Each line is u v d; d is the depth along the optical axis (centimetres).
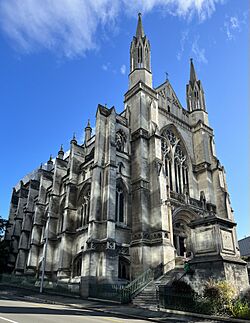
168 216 3459
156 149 3831
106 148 3719
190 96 5459
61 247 3753
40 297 2930
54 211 4506
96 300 2644
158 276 3028
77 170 4328
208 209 4316
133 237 3447
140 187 3609
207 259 2083
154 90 4488
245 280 2075
